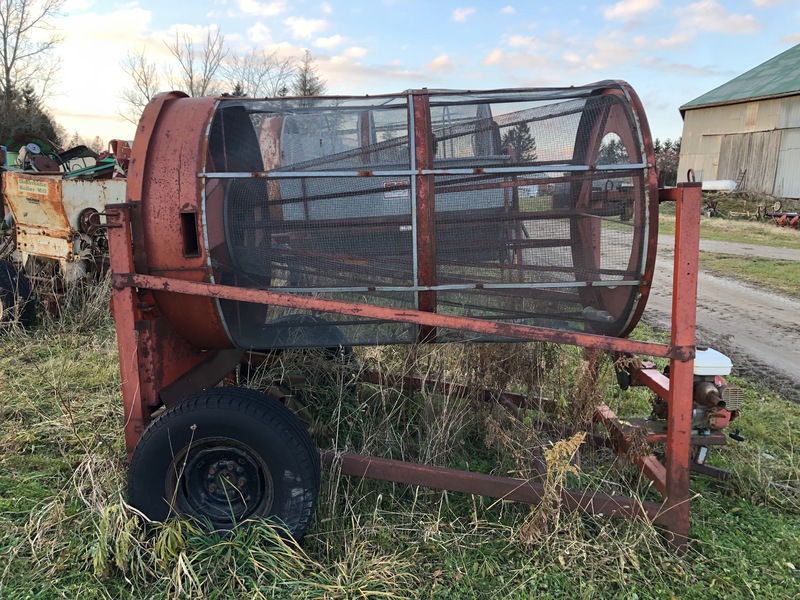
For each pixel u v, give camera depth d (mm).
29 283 6215
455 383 3807
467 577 2570
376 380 3951
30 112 32938
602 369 3750
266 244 2779
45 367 4957
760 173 27750
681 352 2617
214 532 2623
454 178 2654
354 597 2408
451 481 2855
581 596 2488
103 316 6363
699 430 3178
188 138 2639
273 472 2588
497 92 2857
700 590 2539
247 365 4168
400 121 2746
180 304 2750
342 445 3535
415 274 2658
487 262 2709
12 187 6613
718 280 10500
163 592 2439
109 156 7871
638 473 3307
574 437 2727
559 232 2736
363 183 2674
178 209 2592
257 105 2871
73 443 3656
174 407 2611
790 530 2986
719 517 3066
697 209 2521
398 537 2818
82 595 2434
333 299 2771
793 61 29031
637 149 2580
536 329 2598
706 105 30234
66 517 2816
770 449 3898
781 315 7988
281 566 2525
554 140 2789
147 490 2648
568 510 2881
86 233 6426
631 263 2674
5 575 2506
